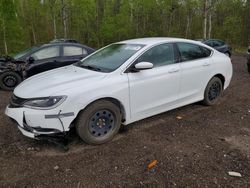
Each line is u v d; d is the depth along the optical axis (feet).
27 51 24.35
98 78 12.14
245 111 17.07
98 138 12.20
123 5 128.16
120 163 10.71
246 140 12.80
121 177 9.76
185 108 17.56
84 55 25.32
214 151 11.68
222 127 14.42
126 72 12.84
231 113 16.67
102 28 125.70
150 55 13.91
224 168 10.32
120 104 12.73
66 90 11.09
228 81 18.76
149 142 12.59
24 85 12.64
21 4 114.11
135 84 12.93
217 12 135.44
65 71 13.99
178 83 15.01
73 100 10.98
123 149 11.89
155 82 13.74
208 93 17.43
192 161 10.82
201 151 11.68
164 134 13.51
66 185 9.32
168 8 127.03
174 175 9.87
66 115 10.94
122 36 134.00
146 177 9.75
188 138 13.03
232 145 12.27
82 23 127.85
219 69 17.56
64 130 11.09
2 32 92.99
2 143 12.46
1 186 9.30
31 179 9.68
